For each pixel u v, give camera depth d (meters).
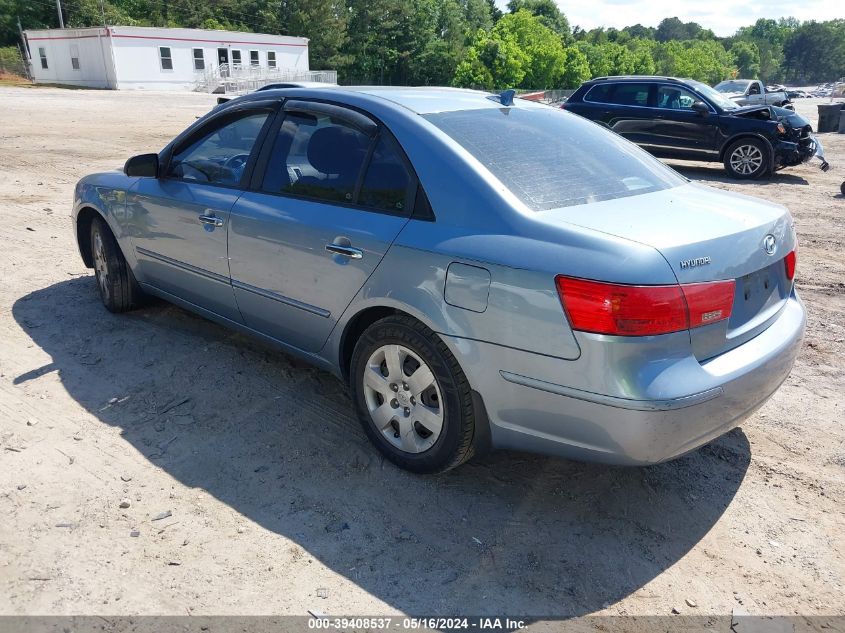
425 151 3.15
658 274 2.55
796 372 4.66
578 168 3.31
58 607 2.48
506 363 2.80
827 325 5.52
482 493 3.23
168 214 4.31
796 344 3.14
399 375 3.22
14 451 3.42
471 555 2.84
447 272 2.91
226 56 42.81
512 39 78.81
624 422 2.59
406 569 2.75
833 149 18.78
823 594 2.70
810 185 12.68
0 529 2.86
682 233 2.76
